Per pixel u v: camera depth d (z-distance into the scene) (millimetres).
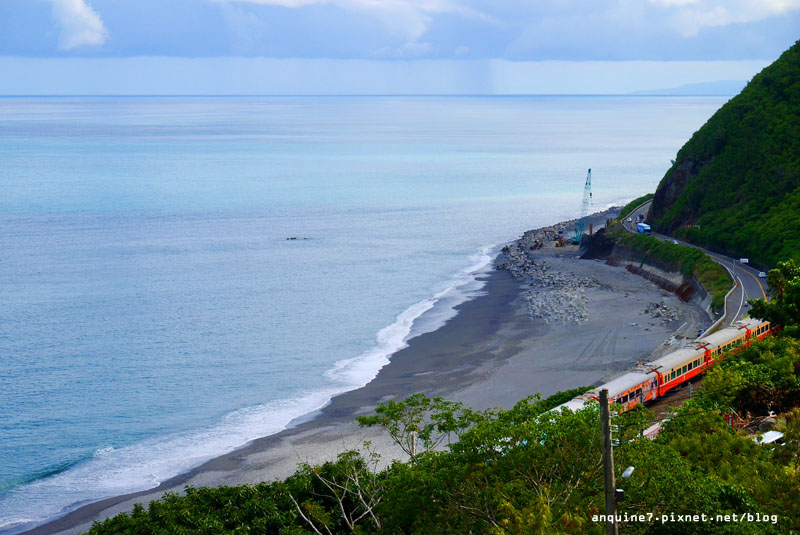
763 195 159625
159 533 48406
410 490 40188
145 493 68812
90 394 93188
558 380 91688
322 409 87188
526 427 40969
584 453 39094
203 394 93062
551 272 156250
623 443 39688
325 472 53594
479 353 104875
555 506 36094
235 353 108312
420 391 91125
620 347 103812
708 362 85500
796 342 76250
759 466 43062
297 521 49625
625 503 36000
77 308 131000
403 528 41688
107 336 115938
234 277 155000
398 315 127938
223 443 79062
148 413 87500
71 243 185750
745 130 175875
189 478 71250
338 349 109938
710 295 121375
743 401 64750
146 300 136875
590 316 120875
